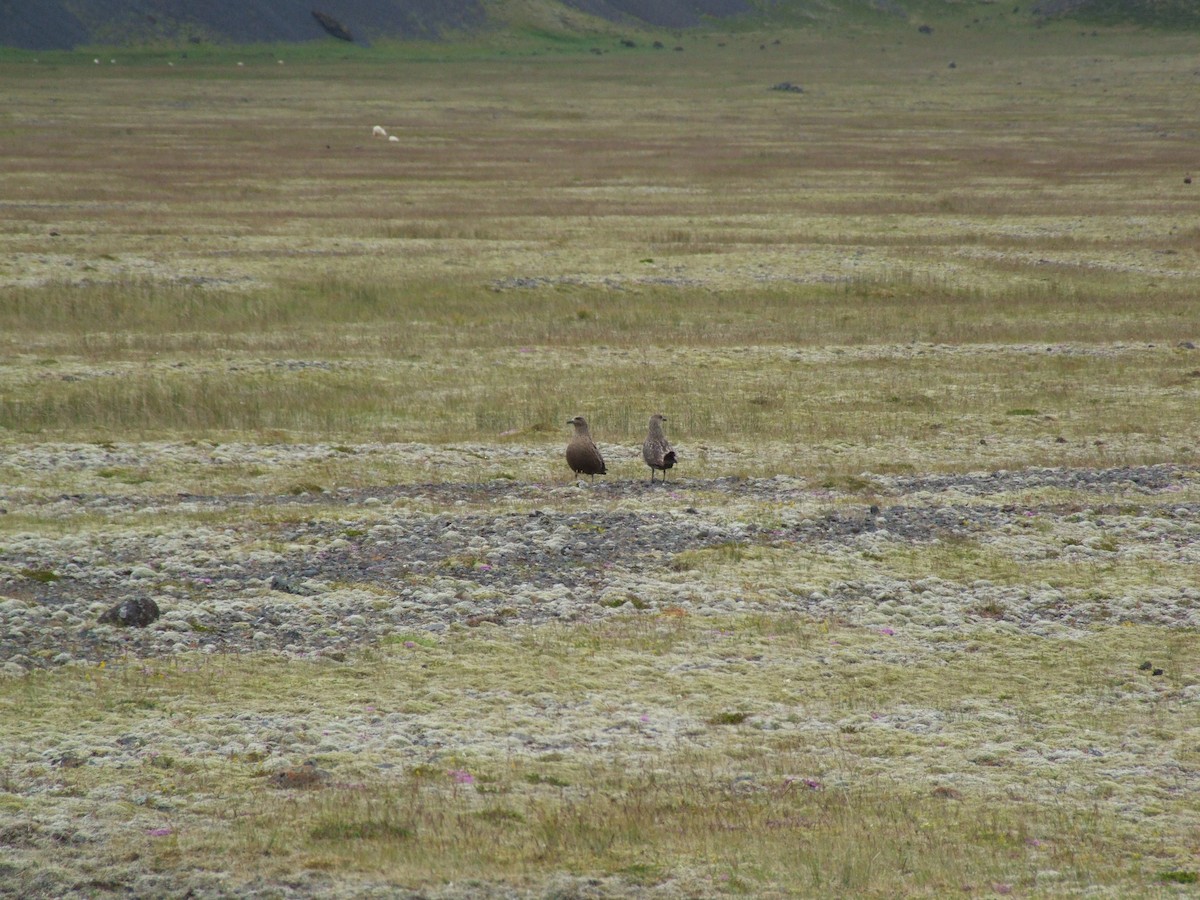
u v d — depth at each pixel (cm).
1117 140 15362
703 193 10494
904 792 1831
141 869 1527
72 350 5306
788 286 6988
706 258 7594
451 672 2248
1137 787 1869
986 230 8769
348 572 2745
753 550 2953
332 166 11800
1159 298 6831
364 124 16612
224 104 19162
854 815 1739
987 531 3170
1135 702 2214
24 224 7906
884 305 6688
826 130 16950
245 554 2823
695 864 1576
